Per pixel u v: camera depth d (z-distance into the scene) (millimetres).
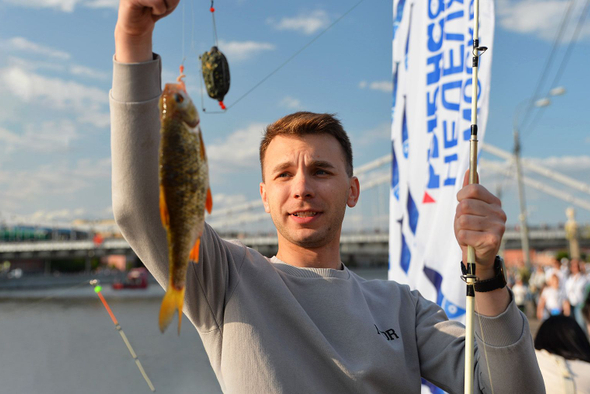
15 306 39125
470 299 1702
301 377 1897
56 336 26156
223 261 2010
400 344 2141
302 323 1979
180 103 1456
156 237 1767
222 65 1567
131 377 17438
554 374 3135
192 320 2016
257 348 1896
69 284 50531
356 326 2053
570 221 39906
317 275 2146
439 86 3500
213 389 15734
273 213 2213
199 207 1478
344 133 2271
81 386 16594
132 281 53000
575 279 10898
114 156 1711
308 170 2146
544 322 3357
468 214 1701
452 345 2133
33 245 57406
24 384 17359
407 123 3795
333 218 2172
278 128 2195
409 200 3709
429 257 3436
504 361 1772
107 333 26844
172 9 1543
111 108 1697
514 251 63906
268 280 2055
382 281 2434
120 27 1610
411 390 2076
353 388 1932
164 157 1444
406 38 3869
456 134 3344
